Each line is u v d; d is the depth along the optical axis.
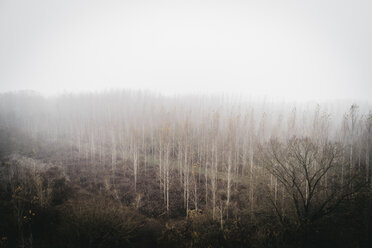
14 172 22.33
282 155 15.77
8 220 12.66
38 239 11.38
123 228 11.98
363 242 11.14
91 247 10.20
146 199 19.72
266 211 15.27
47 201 15.85
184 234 13.38
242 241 11.13
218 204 18.31
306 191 14.66
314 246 10.91
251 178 20.17
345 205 12.73
